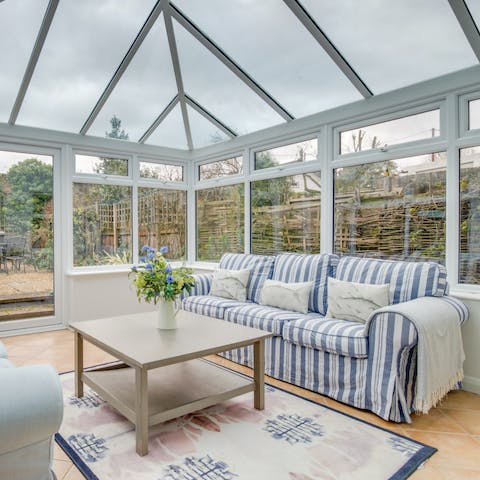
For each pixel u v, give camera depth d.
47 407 1.16
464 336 2.90
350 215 3.73
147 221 5.30
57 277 4.62
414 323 2.27
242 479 1.81
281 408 2.58
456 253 3.03
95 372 2.75
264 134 4.47
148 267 2.66
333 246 3.86
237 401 2.71
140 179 5.20
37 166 4.51
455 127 3.02
